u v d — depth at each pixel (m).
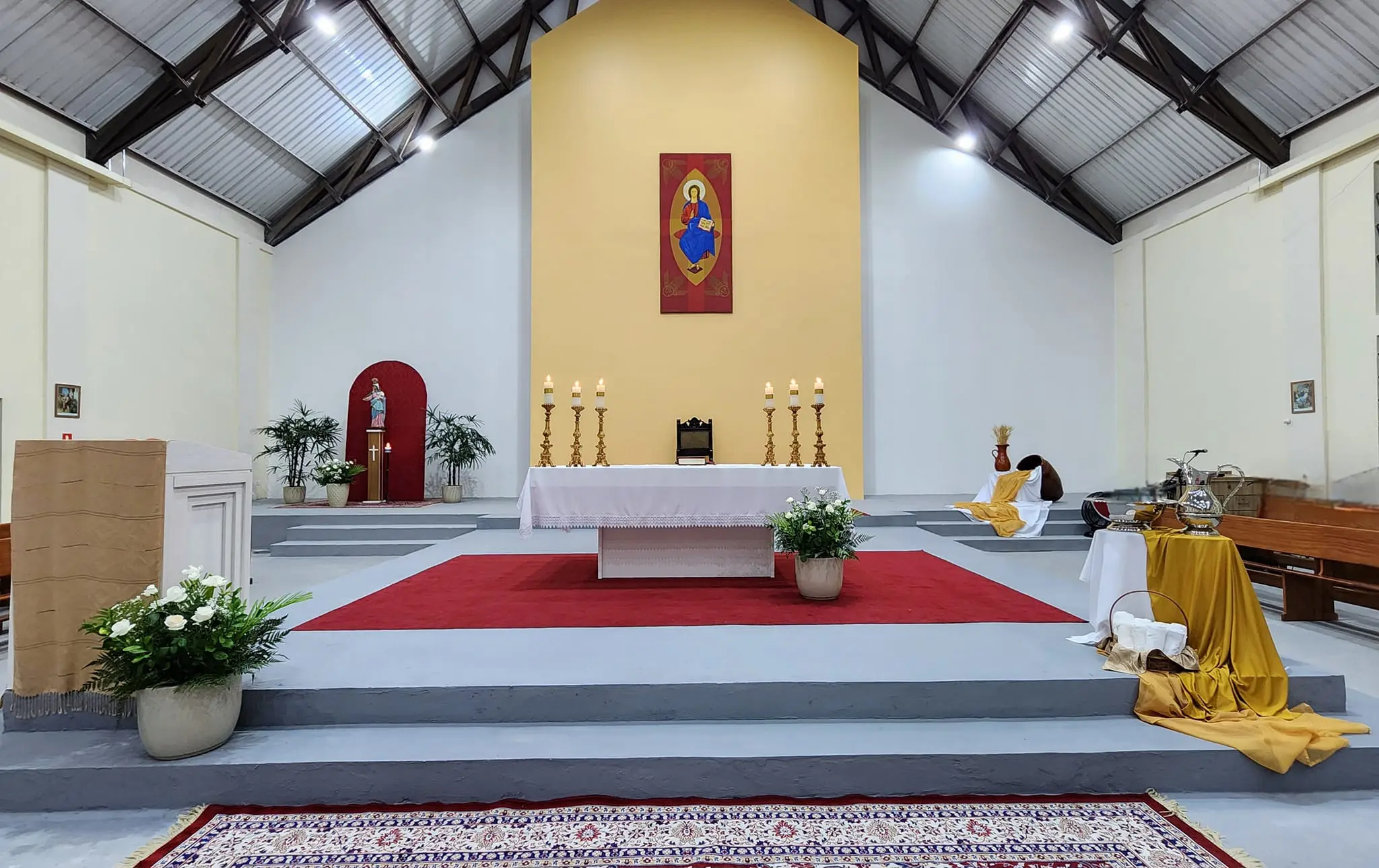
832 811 2.49
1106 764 2.60
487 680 2.91
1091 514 7.05
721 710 2.87
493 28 9.58
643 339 9.05
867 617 3.80
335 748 2.64
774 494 4.40
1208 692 2.86
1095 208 9.91
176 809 2.51
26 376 6.32
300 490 8.90
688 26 9.21
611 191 9.12
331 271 9.80
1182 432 8.69
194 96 6.91
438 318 9.80
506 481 9.72
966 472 9.88
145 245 7.63
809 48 9.23
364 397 9.62
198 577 2.70
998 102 9.43
